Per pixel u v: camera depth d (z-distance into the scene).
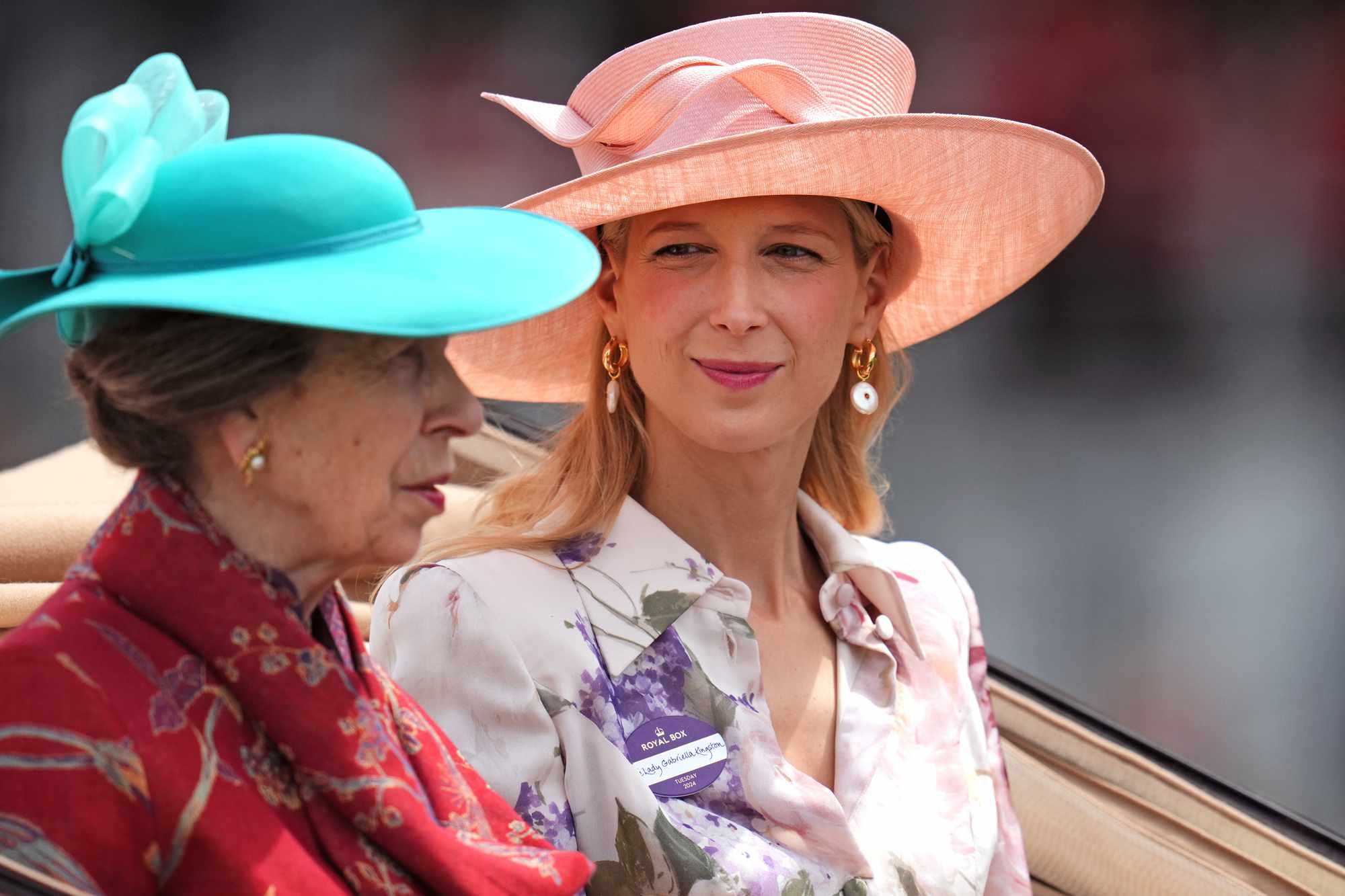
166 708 4.24
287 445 4.43
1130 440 31.80
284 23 42.97
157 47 42.09
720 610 7.18
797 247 7.05
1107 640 22.83
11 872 3.77
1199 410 33.62
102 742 4.04
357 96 41.97
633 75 7.44
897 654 7.95
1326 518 27.30
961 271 8.36
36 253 35.88
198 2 42.47
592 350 7.62
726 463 7.33
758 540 7.56
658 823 6.62
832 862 6.99
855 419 8.50
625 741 6.79
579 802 6.68
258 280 4.18
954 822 7.56
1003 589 24.73
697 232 6.92
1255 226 41.75
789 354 7.05
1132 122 42.34
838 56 7.45
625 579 7.09
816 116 7.11
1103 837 9.32
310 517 4.53
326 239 4.38
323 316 4.07
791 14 7.40
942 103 43.34
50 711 4.01
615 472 7.38
